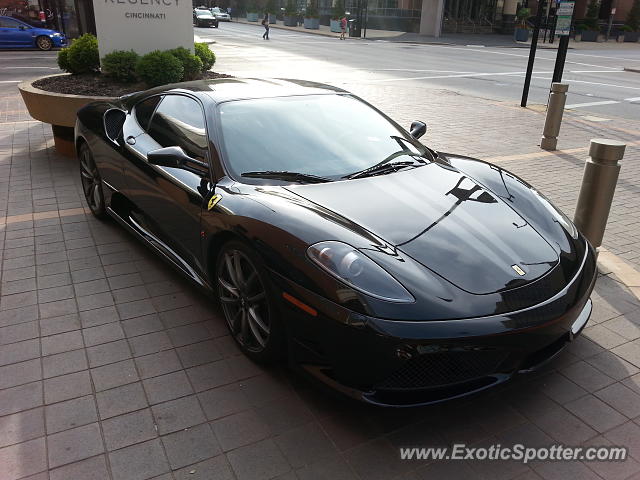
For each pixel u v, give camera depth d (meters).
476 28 42.22
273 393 2.69
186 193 3.21
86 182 4.88
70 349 3.03
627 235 4.87
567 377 2.85
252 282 2.73
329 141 3.37
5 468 2.23
